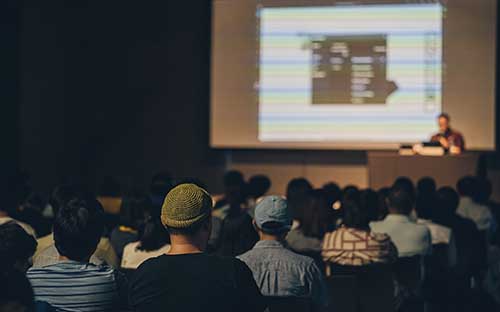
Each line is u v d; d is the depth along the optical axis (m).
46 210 6.50
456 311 5.15
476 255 5.54
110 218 5.29
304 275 3.56
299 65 11.39
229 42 11.59
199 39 11.76
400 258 4.76
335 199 5.82
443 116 10.15
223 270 2.64
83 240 2.95
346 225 4.48
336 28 11.28
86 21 11.84
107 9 11.84
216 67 11.64
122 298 2.96
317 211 4.79
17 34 10.87
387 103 11.16
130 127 11.90
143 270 2.66
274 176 11.74
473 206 6.54
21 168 10.85
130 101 11.88
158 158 11.88
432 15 11.06
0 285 2.24
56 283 2.91
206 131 11.71
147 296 2.62
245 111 11.56
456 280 5.18
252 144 11.55
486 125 10.98
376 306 4.35
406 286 4.75
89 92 11.86
